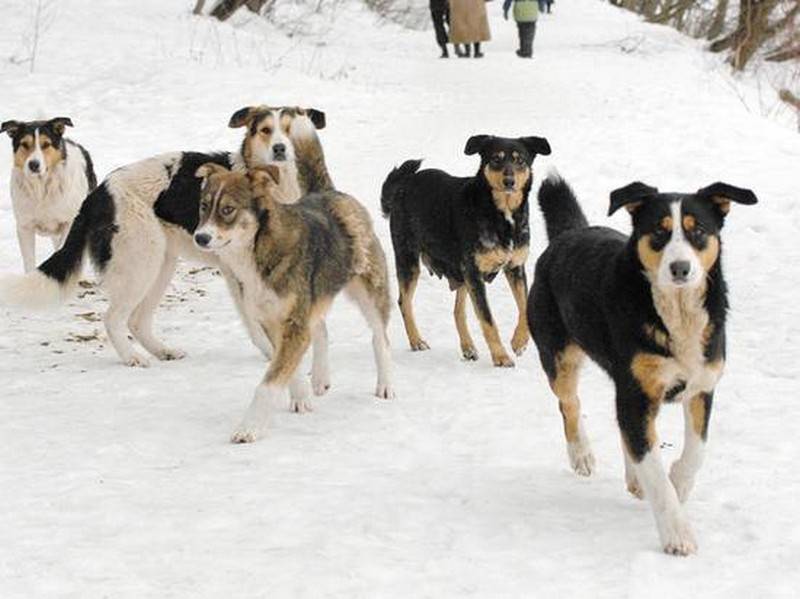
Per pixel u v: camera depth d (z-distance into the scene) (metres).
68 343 14.49
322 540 8.11
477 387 12.23
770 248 18.16
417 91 35.06
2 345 14.32
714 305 8.05
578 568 7.66
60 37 35.75
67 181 16.45
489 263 13.02
